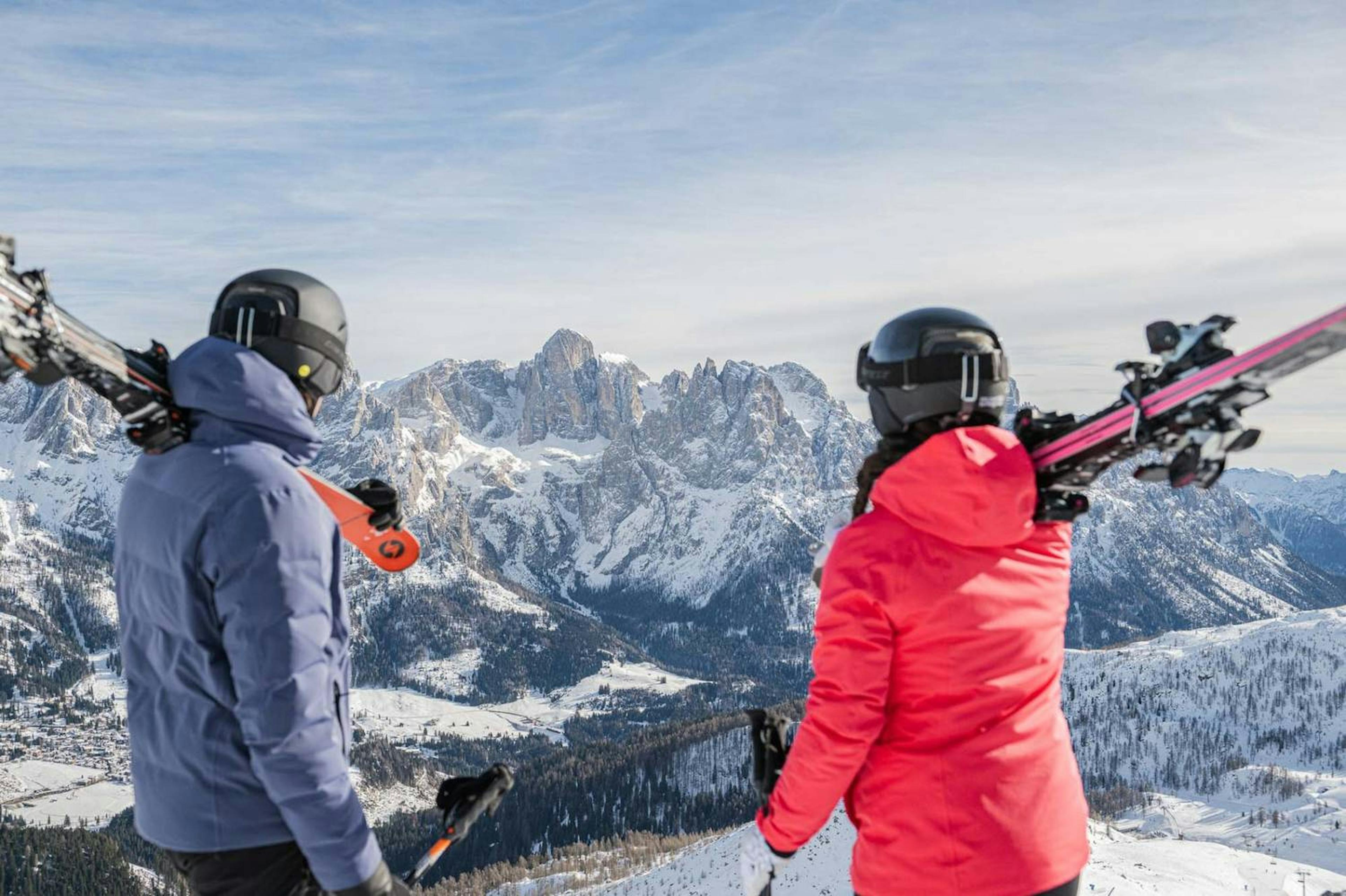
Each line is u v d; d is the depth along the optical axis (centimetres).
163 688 331
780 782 341
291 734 311
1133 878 6850
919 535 318
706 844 11425
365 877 319
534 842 15000
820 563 371
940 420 330
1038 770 326
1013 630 319
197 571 319
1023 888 319
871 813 338
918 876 324
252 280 352
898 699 330
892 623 322
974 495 301
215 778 323
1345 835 15662
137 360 325
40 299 283
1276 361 246
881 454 348
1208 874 7069
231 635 312
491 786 378
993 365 326
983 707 321
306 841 313
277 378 334
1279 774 19900
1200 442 268
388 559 446
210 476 319
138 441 331
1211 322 267
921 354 327
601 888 10662
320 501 336
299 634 316
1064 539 339
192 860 334
